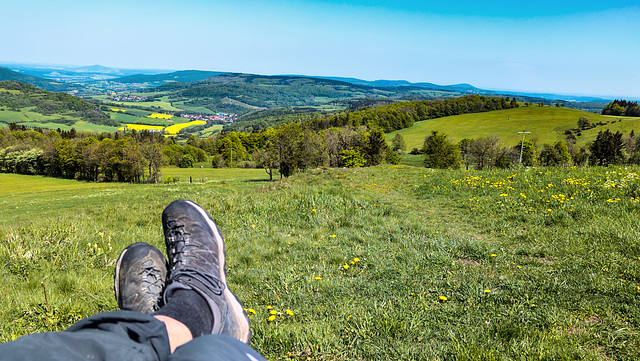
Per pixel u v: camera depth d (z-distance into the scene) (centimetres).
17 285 368
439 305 336
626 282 345
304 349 267
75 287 360
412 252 489
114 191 4369
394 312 316
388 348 265
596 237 497
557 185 932
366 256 491
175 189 4353
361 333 286
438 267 434
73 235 532
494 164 7750
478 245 507
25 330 262
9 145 10831
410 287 379
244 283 412
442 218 781
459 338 273
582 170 1154
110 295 333
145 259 153
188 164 10944
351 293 372
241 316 129
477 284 374
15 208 3278
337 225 709
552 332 268
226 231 695
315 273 436
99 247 508
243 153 11719
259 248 554
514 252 486
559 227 594
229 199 959
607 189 780
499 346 255
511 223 668
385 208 863
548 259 451
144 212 945
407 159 10781
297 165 5850
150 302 144
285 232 678
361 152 6203
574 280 366
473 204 881
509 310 315
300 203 866
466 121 15800
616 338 259
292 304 353
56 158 8644
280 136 5775
